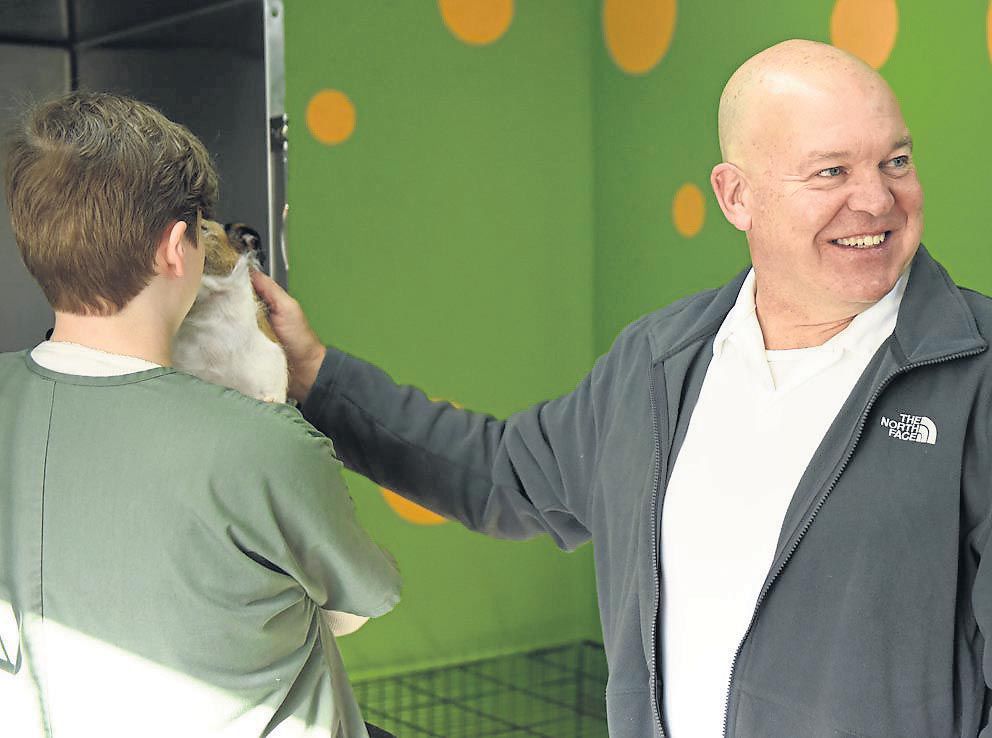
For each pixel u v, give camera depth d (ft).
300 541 3.73
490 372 11.43
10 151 3.73
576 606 12.01
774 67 4.53
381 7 10.59
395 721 10.73
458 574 11.31
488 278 11.34
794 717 4.32
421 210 10.93
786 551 4.33
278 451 3.64
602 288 11.83
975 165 8.34
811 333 4.68
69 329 3.75
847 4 9.22
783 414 4.60
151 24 5.26
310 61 10.30
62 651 3.54
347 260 10.60
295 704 3.82
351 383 5.57
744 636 4.42
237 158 5.37
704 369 4.91
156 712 3.53
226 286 4.59
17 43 5.04
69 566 3.51
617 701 4.89
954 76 8.46
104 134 3.62
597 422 5.31
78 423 3.58
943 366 4.28
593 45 11.69
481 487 5.65
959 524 4.15
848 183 4.35
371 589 3.99
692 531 4.69
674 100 10.84
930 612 4.14
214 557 3.51
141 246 3.65
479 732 11.20
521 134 11.41
